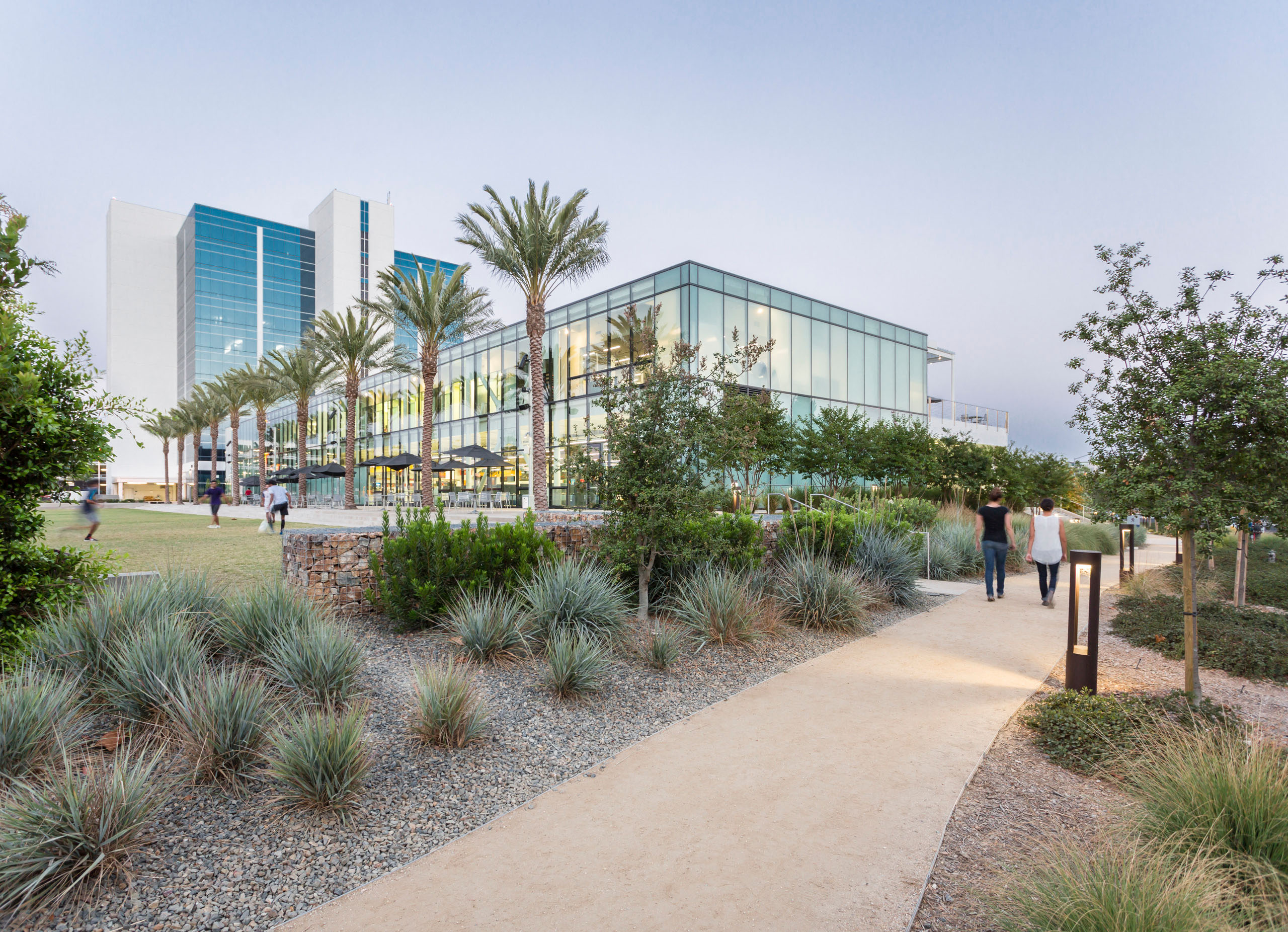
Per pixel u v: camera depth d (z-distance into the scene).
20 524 4.86
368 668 5.36
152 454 91.62
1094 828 3.13
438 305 25.34
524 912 2.44
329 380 42.69
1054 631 7.48
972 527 14.54
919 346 33.19
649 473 7.17
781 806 3.33
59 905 2.46
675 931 2.33
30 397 4.60
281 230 90.38
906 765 3.85
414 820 3.16
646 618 7.14
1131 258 4.87
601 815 3.23
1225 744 3.24
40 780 3.11
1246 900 2.29
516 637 5.80
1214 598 8.86
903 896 2.56
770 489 20.45
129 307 92.50
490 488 32.03
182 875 2.65
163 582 5.52
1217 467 4.62
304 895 2.56
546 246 20.23
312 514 27.09
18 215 5.04
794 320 25.95
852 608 7.34
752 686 5.42
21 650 4.43
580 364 26.59
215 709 3.48
